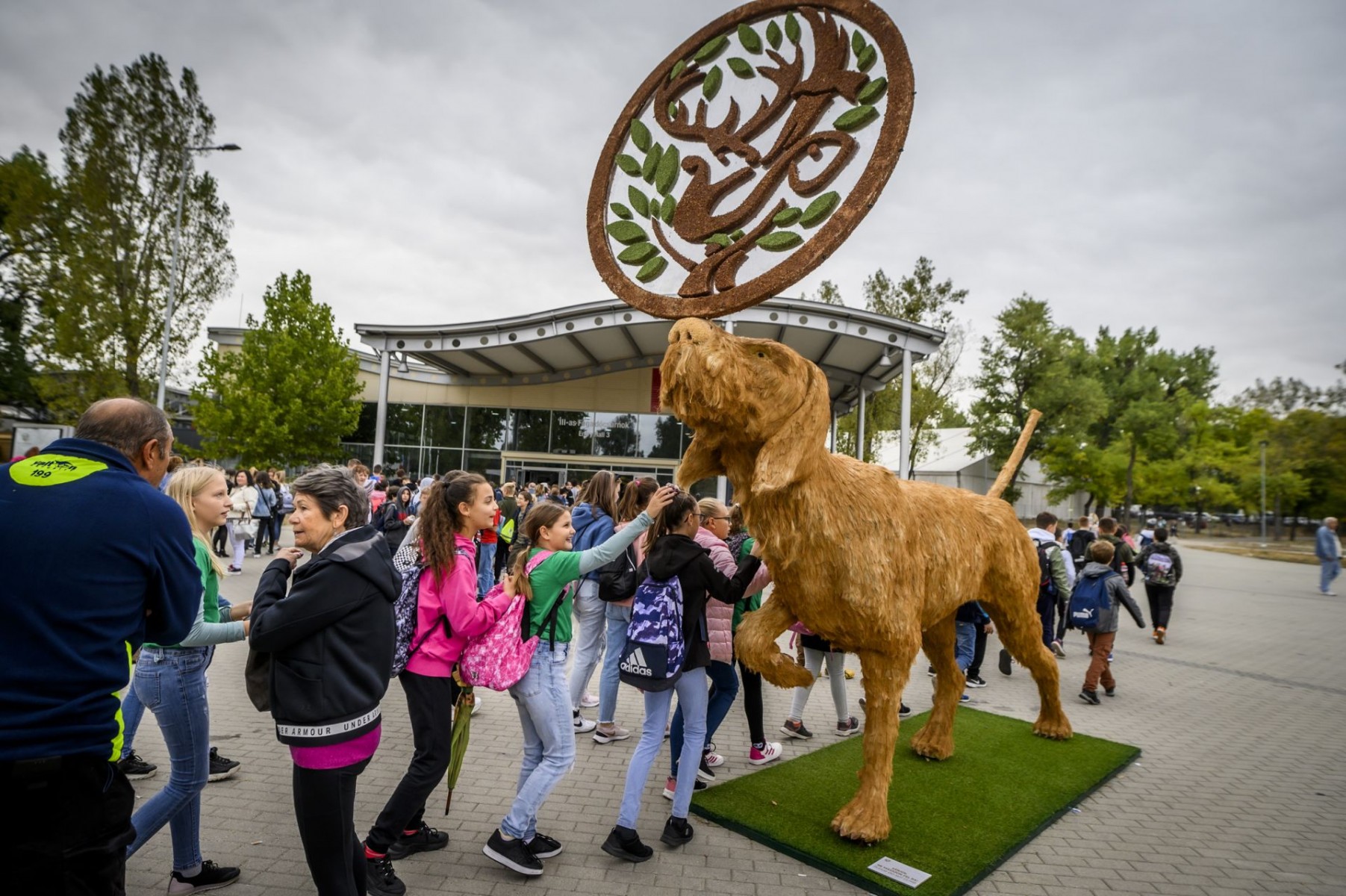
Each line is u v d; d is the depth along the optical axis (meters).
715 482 25.70
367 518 2.60
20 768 1.51
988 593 4.41
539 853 3.20
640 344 23.84
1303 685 7.29
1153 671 7.79
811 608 3.33
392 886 2.85
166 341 18.88
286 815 3.51
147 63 23.31
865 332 18.48
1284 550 33.53
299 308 22.70
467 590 2.96
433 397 27.06
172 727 2.69
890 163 2.56
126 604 1.69
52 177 23.61
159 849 3.18
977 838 3.50
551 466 26.34
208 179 24.34
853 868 3.15
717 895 2.97
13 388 24.86
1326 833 3.74
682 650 3.29
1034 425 5.08
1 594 1.54
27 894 1.53
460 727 3.06
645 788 4.11
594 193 3.26
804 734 5.07
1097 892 3.10
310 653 2.21
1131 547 9.39
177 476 2.84
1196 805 4.09
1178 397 54.69
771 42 2.99
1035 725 5.16
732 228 2.88
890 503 3.41
